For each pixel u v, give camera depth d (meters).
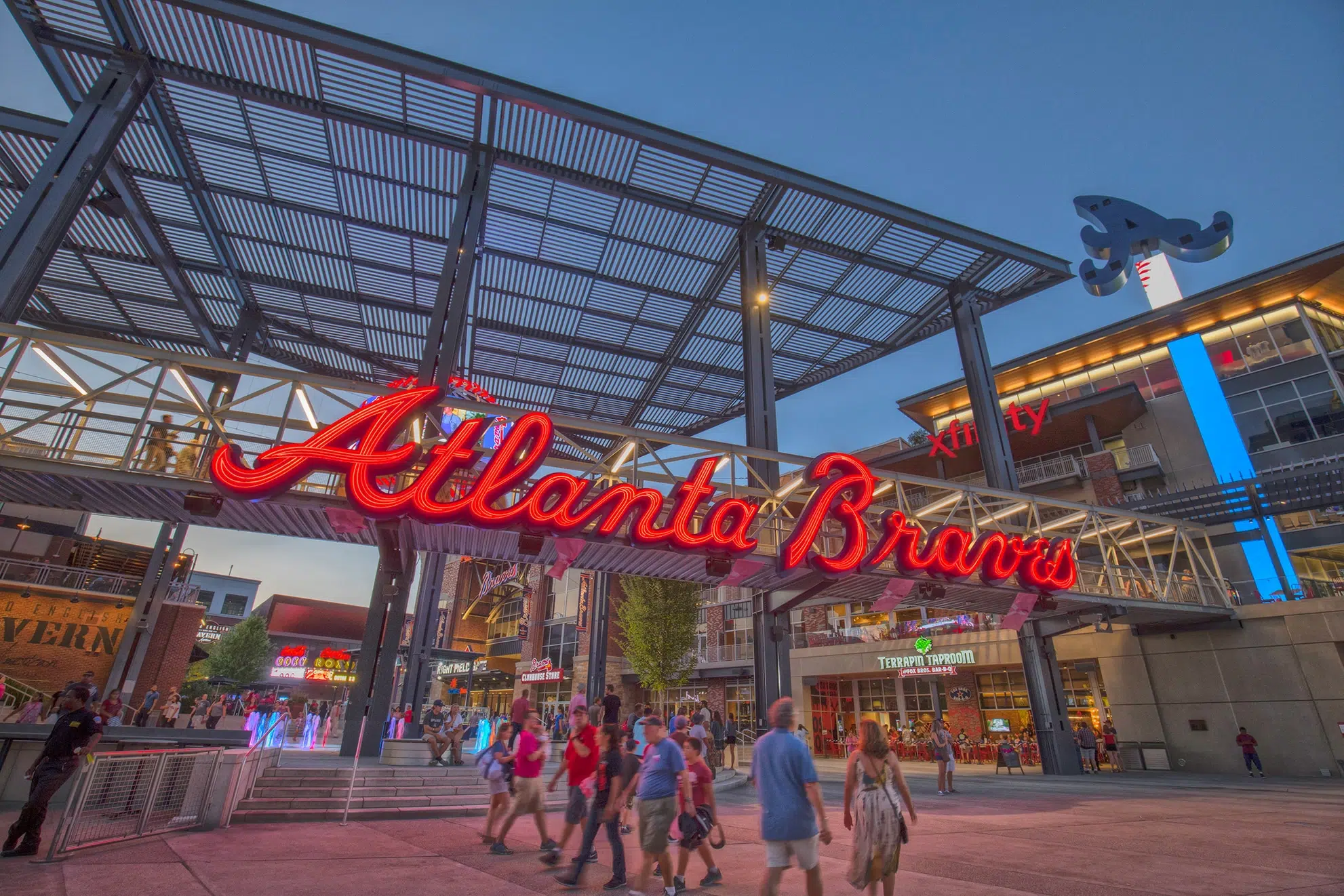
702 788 7.23
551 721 44.25
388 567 16.14
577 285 28.20
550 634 48.22
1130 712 26.06
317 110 19.59
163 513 13.23
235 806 10.28
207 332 29.33
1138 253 33.56
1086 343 35.53
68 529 32.22
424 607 24.36
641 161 21.83
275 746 14.06
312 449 12.02
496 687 54.50
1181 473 31.66
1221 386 31.86
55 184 15.12
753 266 23.39
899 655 31.84
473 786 13.30
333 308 29.62
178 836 8.56
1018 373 38.38
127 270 27.42
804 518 15.47
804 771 4.81
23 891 5.66
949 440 38.25
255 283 27.84
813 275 27.56
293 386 13.55
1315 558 26.64
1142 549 30.38
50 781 7.04
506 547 14.48
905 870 7.50
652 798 6.07
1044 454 38.12
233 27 17.42
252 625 52.16
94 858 7.03
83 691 7.51
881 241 25.31
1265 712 23.00
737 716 37.53
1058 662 28.23
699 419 39.53
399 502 12.15
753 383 21.23
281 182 22.88
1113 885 6.83
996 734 30.50
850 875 5.13
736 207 23.66
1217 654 24.42
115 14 16.89
